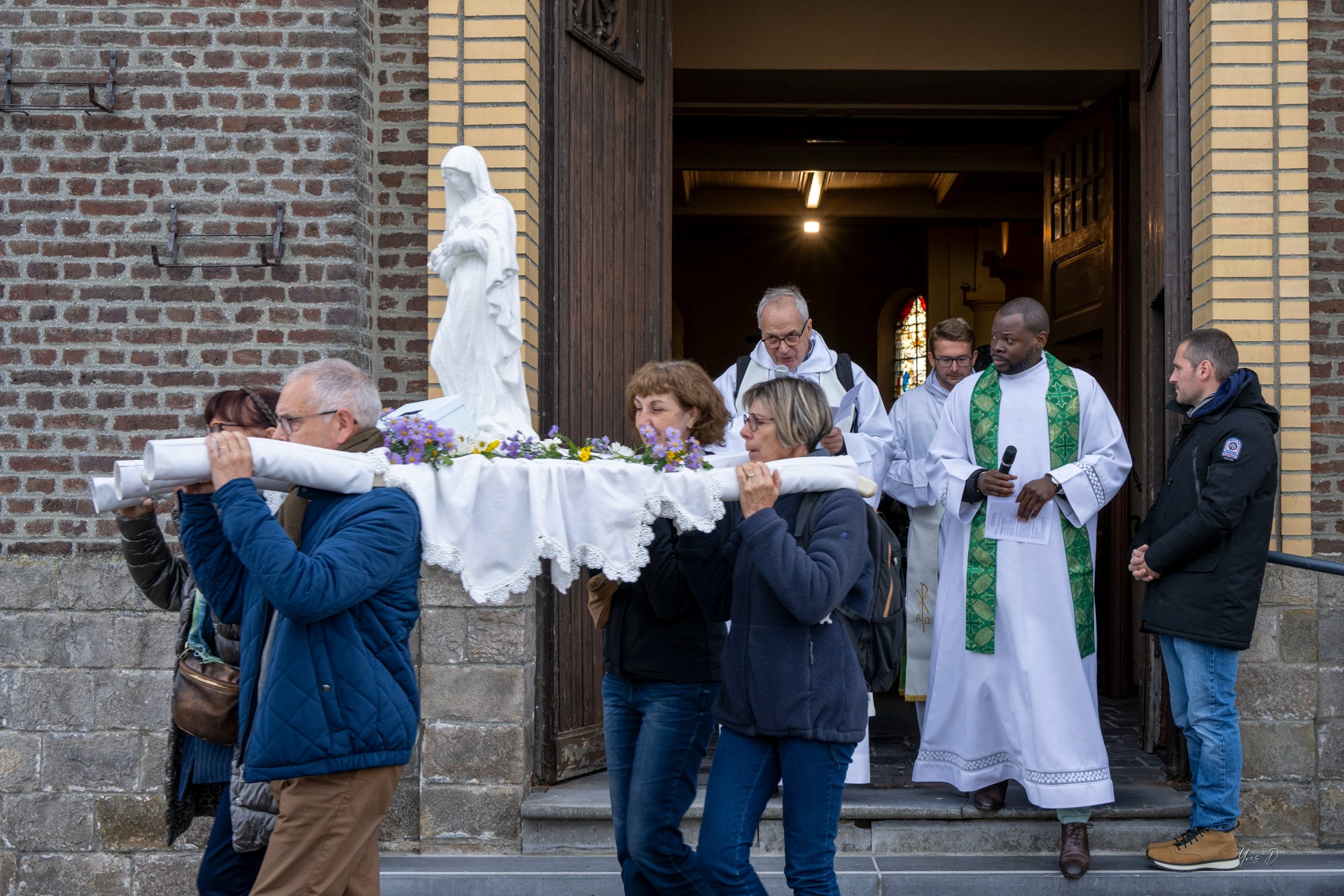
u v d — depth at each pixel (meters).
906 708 6.54
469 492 2.72
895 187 12.64
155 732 4.67
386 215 5.01
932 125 9.33
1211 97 4.57
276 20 4.84
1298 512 4.49
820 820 2.84
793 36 7.66
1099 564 7.22
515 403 4.35
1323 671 4.48
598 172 5.17
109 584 4.70
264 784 2.75
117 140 4.85
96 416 4.82
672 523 3.08
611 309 5.26
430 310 4.69
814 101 8.51
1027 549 4.28
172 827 3.06
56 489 4.81
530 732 4.71
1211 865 4.10
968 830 4.40
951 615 4.42
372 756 2.53
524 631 4.56
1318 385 4.69
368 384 2.79
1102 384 7.82
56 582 4.70
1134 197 7.38
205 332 4.82
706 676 3.09
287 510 2.77
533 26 4.82
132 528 3.05
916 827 4.42
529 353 4.71
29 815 4.68
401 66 5.03
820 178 11.88
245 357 4.81
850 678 2.88
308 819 2.51
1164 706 5.13
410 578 2.68
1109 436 4.39
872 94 8.26
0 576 4.71
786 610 2.87
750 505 2.81
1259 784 4.46
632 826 3.07
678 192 12.12
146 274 4.84
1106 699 6.95
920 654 5.25
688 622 3.09
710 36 7.68
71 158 4.86
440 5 4.70
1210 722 4.07
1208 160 4.61
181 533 2.80
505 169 4.67
